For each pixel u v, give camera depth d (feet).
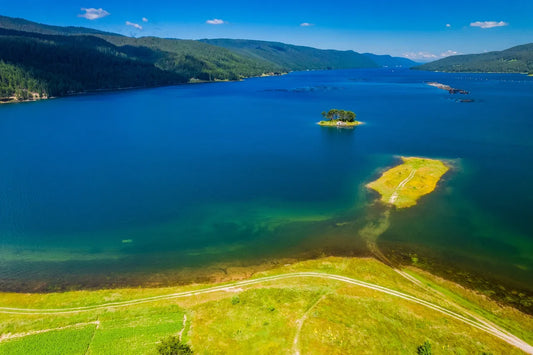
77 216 268.41
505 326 148.66
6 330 143.13
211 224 254.68
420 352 129.39
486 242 222.48
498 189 305.32
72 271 196.44
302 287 172.45
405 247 217.15
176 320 148.87
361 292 169.27
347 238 229.45
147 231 245.24
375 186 314.96
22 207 283.79
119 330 142.41
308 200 292.40
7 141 499.10
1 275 192.65
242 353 131.23
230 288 174.60
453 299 167.22
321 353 130.82
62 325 146.20
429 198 287.69
